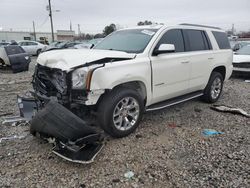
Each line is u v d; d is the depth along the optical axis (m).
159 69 4.51
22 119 4.55
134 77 4.06
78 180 3.05
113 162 3.44
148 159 3.53
